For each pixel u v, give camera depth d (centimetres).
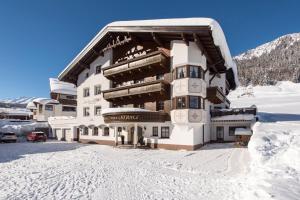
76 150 2445
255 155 1209
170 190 960
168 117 2497
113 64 3047
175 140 2412
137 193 927
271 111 4891
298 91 12231
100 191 959
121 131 2967
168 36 2486
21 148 2684
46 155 2075
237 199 724
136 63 2695
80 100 3662
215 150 2181
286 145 1345
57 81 5628
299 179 764
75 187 1020
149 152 2211
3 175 1266
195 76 2388
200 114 2367
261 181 771
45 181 1127
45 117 5266
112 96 2948
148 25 2423
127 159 1788
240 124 2852
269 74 18538
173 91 2455
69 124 3906
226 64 2745
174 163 1579
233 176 1151
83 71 3659
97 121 3297
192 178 1157
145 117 2456
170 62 2531
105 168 1445
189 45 2398
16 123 4769
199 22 2117
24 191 960
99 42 3112
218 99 2739
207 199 826
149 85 2527
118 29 2728
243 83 17675
